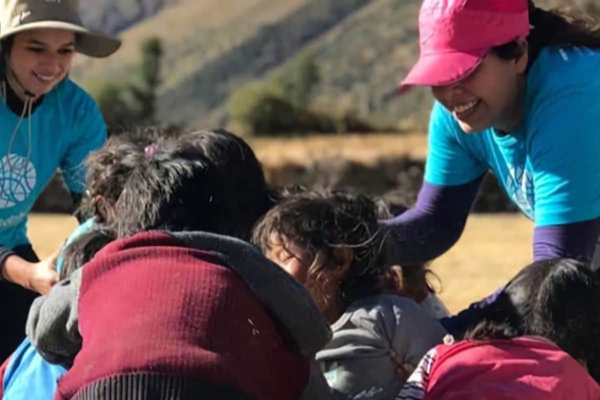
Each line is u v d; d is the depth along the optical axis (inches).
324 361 124.8
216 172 114.8
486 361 114.7
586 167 131.6
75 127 174.4
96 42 173.9
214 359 95.8
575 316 123.7
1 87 164.9
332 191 138.8
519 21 131.9
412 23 2012.8
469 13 130.6
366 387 122.8
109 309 99.7
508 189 149.7
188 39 2185.0
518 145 141.2
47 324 107.0
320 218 125.6
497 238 503.8
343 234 125.6
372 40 1979.6
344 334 124.0
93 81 1298.0
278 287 104.5
